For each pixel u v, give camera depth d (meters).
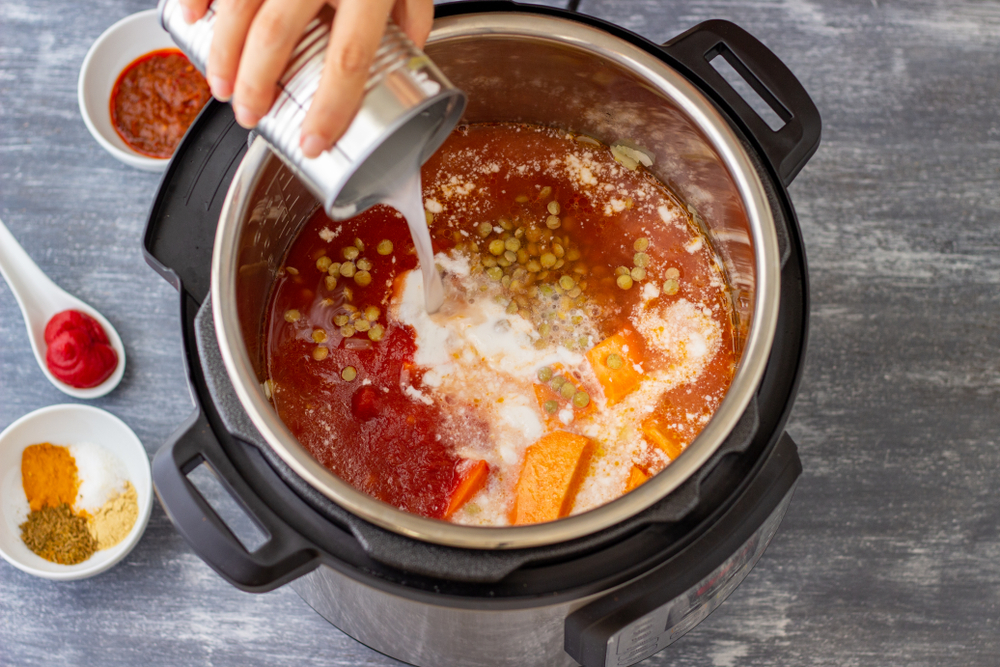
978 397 0.83
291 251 0.73
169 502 0.62
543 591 0.61
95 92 0.84
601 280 0.73
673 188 0.75
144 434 0.82
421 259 0.70
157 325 0.83
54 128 0.86
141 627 0.79
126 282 0.84
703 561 0.64
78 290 0.84
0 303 0.84
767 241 0.66
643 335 0.72
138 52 0.85
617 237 0.74
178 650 0.79
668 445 0.69
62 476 0.79
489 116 0.75
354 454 0.69
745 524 0.64
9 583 0.79
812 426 0.82
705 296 0.73
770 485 0.65
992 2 0.89
